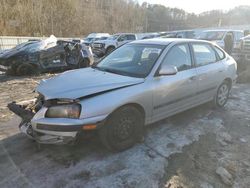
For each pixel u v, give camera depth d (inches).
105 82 136.5
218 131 171.8
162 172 123.9
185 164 131.3
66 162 130.0
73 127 119.3
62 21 1688.0
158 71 151.0
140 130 146.9
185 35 669.9
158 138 158.4
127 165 128.6
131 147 144.8
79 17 1855.3
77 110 120.9
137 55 167.2
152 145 149.0
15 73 373.7
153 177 120.0
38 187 111.5
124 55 174.1
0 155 135.6
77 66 436.5
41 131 124.6
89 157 134.6
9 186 111.7
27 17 1414.9
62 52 413.7
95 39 898.1
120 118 133.7
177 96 164.1
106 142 132.0
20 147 144.1
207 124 182.7
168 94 156.3
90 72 157.5
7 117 189.8
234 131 173.6
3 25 1296.8
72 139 121.9
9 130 166.6
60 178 117.6
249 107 223.6
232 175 124.9
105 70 161.0
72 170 123.6
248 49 414.6
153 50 164.2
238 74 360.5
